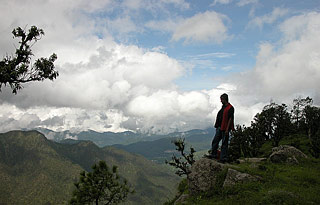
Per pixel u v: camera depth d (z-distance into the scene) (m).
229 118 11.66
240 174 10.48
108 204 20.80
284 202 8.02
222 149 12.09
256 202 8.39
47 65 15.69
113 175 20.80
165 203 17.33
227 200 9.08
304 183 10.67
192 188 11.00
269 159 16.16
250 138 35.47
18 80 14.87
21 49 15.11
